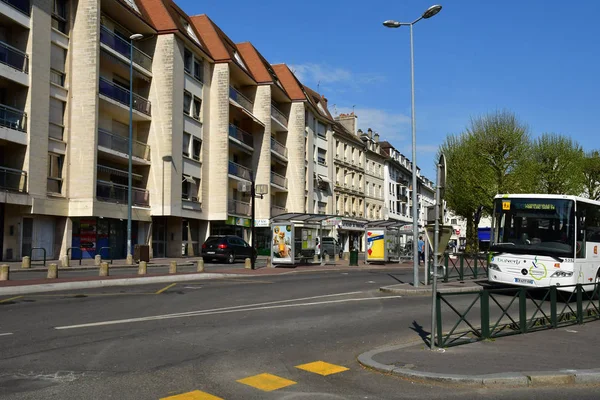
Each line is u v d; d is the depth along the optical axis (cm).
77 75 2800
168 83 3369
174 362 708
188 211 3550
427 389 609
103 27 2947
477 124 4362
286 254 2789
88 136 2772
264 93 4647
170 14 3462
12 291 1419
